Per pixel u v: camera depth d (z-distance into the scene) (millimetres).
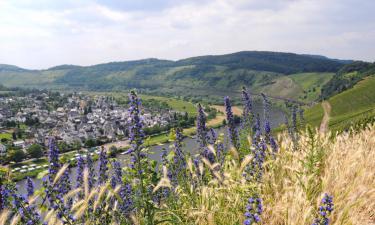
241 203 4789
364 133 8922
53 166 4914
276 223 4863
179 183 6332
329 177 5652
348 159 6508
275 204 5129
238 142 7617
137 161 4832
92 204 4992
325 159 6875
